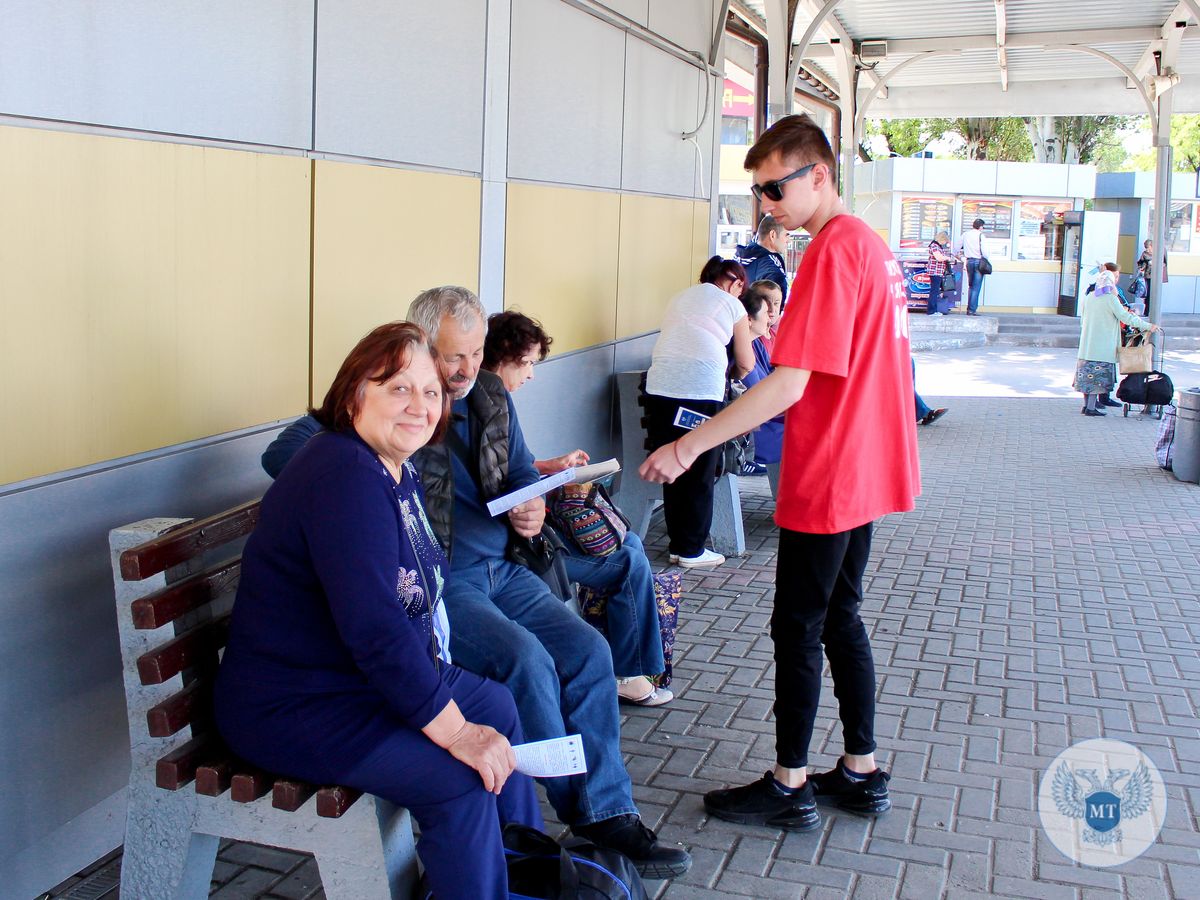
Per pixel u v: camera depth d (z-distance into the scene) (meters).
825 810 3.56
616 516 4.05
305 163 3.67
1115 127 45.75
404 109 4.26
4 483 2.66
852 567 3.40
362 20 3.94
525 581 3.52
